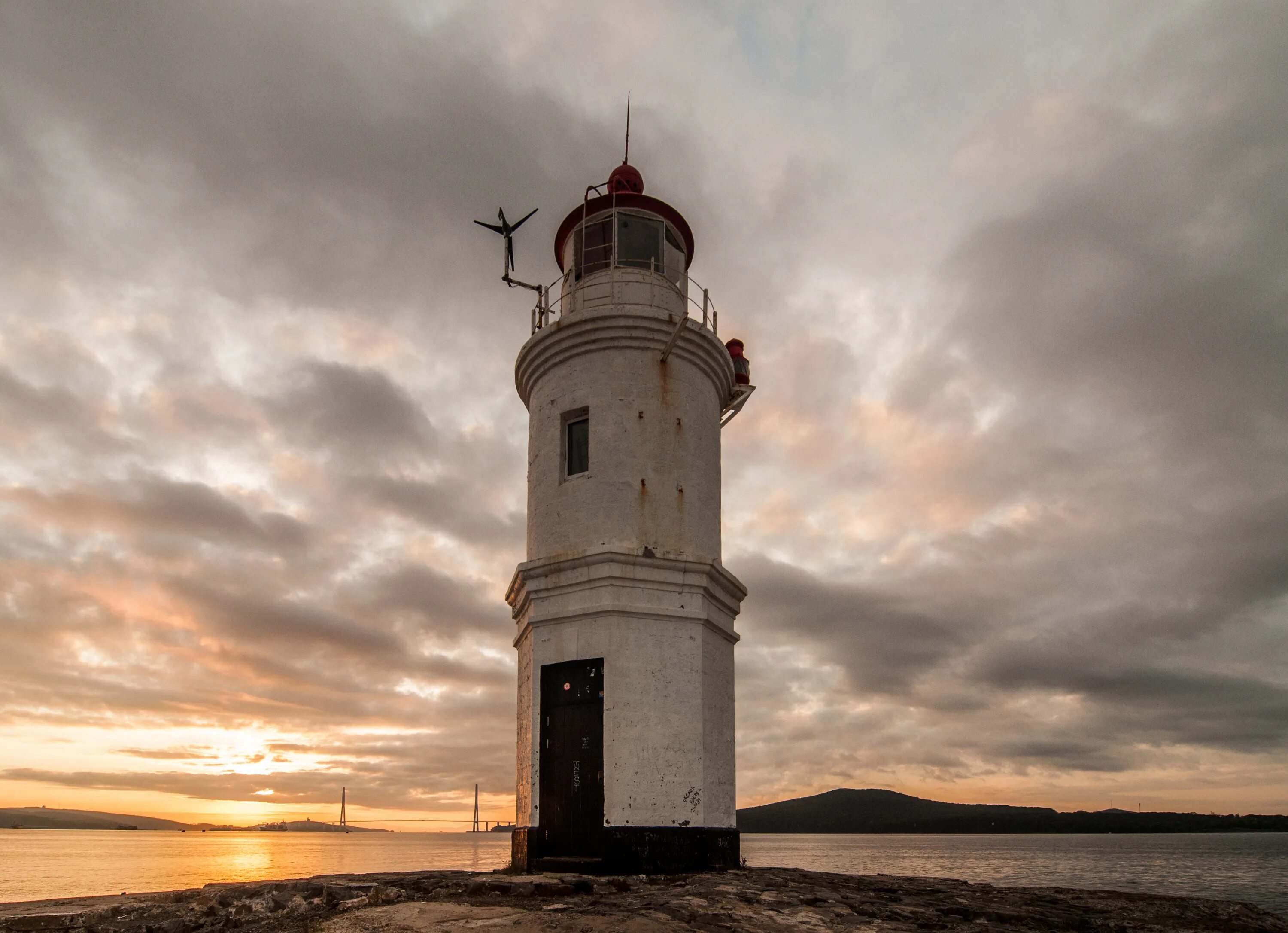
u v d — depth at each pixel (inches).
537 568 689.0
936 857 5777.6
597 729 647.1
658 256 799.1
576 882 519.8
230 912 467.2
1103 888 2780.5
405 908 442.6
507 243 819.4
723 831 670.5
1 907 485.7
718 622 702.5
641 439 709.9
